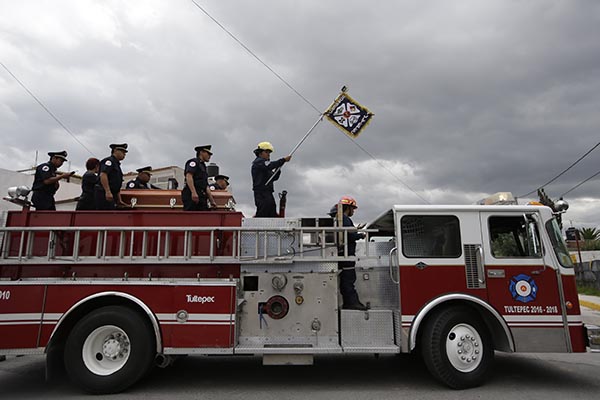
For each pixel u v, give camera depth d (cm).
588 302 1258
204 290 493
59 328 483
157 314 487
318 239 526
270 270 520
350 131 712
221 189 782
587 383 525
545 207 540
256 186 656
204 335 484
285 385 522
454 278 514
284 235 527
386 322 516
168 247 518
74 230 507
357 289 541
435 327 500
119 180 630
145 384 525
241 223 531
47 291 485
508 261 519
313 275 520
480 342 505
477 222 533
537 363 637
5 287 482
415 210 535
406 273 515
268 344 502
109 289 491
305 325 509
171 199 653
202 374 577
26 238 511
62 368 510
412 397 470
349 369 605
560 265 518
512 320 502
